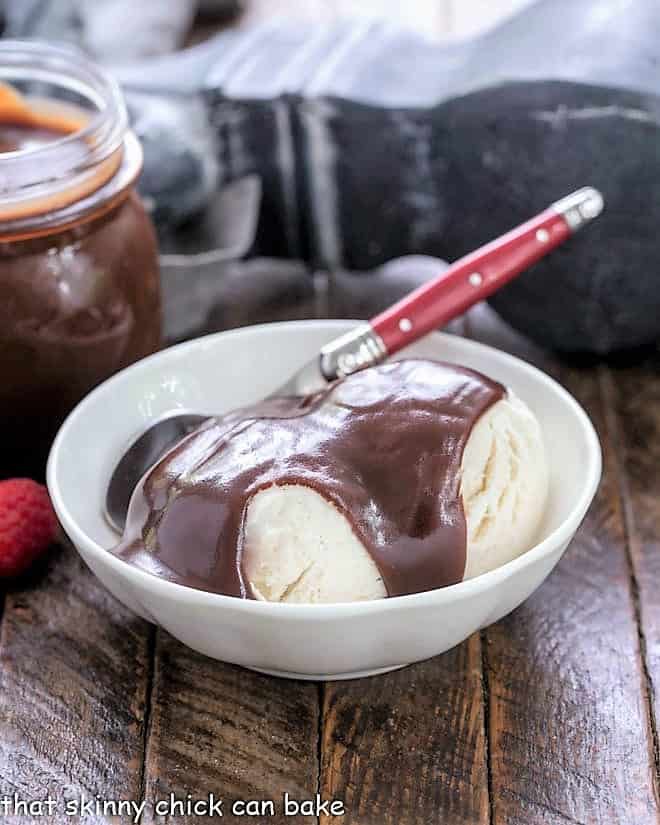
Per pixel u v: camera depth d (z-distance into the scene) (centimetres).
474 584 44
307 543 46
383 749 47
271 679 49
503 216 60
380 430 47
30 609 51
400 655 46
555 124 57
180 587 45
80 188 52
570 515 47
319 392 50
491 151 59
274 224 64
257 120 62
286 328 55
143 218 55
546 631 50
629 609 50
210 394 54
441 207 62
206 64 63
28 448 55
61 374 53
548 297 60
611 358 62
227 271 61
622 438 57
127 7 73
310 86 61
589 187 58
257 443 48
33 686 49
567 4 60
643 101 56
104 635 50
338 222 63
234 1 76
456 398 48
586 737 47
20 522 51
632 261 58
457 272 52
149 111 62
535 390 52
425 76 61
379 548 46
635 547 53
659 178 57
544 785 46
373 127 61
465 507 47
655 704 48
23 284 52
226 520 46
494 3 77
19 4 72
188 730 47
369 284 66
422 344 54
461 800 45
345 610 44
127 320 54
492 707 48
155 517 48
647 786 46
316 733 47
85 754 47
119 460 52
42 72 57
